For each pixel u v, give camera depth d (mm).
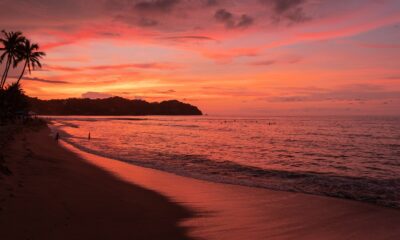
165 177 19203
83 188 14102
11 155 19703
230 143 48812
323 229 10195
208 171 22656
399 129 90188
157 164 25266
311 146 44844
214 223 10500
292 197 14750
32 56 60969
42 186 13078
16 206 9883
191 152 35406
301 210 12484
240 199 14172
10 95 63375
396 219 11391
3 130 39750
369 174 22719
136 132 74438
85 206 11219
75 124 113312
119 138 54406
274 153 36125
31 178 14297
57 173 16766
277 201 13922
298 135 68625
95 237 8445
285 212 12125
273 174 22000
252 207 12797
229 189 16344
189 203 13109
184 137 60750
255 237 9289
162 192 14969
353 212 12250
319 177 21062
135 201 12797
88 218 9953
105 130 79938
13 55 59156
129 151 34656
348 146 44781
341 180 20047
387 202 14539
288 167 25766
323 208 12812
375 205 13383
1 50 57875
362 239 9375
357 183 19062
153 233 9211
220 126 118438
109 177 18000
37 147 28766
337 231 10039
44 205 10500
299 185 18234
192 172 21906
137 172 20500
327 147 43438
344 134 70625
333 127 105500
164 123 145125
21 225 8539
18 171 15297
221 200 13867
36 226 8648
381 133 73188
